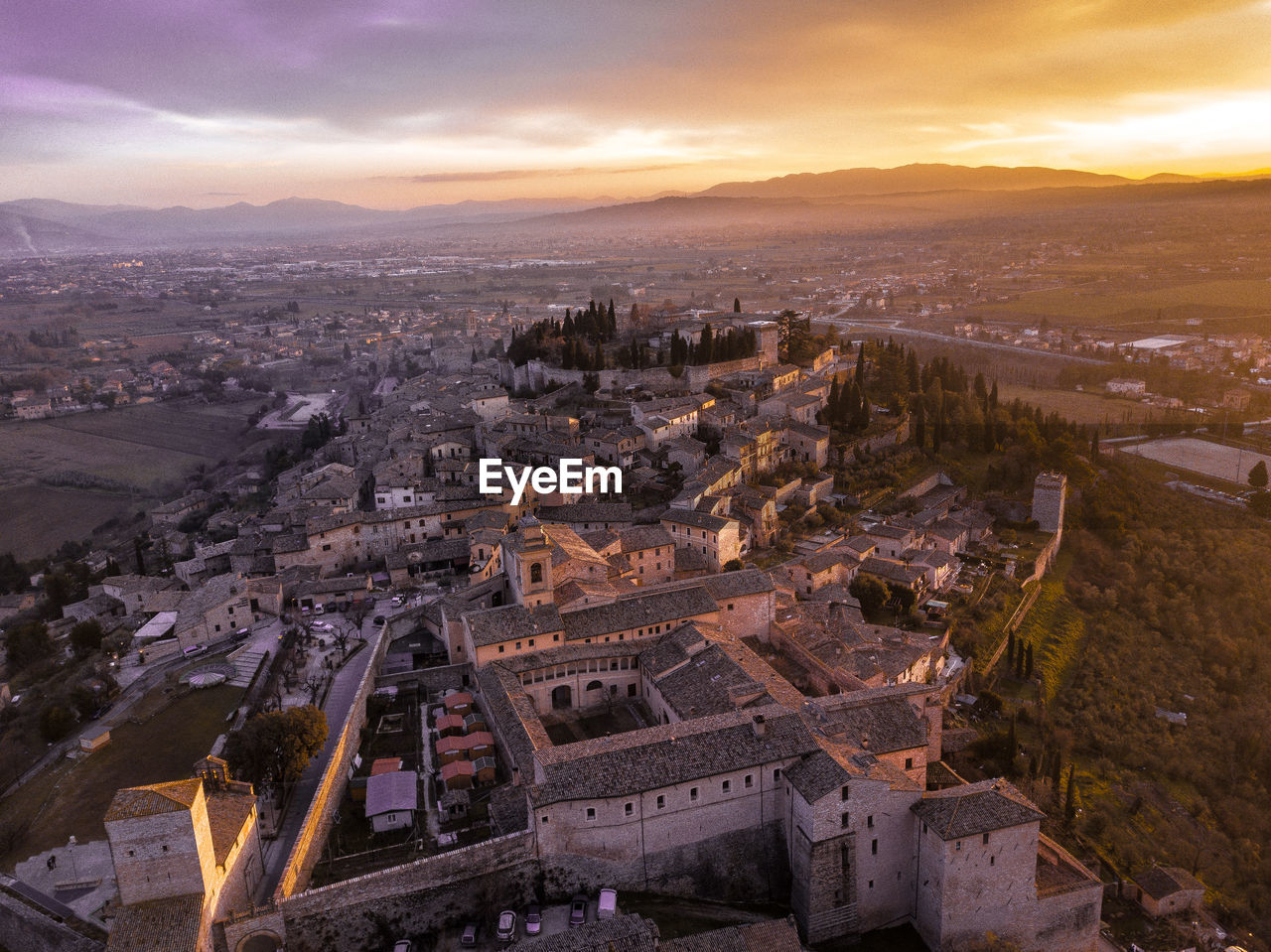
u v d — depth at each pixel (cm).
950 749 11656
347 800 9938
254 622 14675
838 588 14912
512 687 10769
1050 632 16750
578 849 8669
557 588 12431
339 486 19025
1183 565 19112
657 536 14900
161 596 16275
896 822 8694
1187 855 11306
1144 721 14512
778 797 9138
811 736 9238
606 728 11075
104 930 7938
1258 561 19025
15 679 14062
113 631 15338
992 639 15488
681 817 8856
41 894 8506
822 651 11850
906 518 18450
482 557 14775
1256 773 13325
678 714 10306
